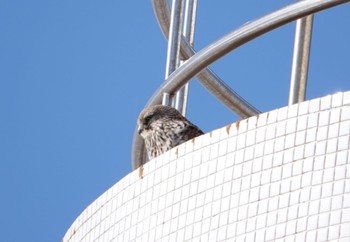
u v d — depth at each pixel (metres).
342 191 9.18
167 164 10.54
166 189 10.45
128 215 10.76
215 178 10.02
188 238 10.02
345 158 9.27
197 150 10.30
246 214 9.64
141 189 10.73
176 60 13.70
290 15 11.12
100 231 11.08
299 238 9.23
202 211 10.00
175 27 13.83
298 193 9.40
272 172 9.63
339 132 9.39
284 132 9.69
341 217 9.09
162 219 10.35
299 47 13.31
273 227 9.43
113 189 11.10
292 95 13.13
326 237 9.09
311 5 10.88
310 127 9.55
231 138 10.05
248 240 9.53
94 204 11.34
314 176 9.37
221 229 9.77
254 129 9.91
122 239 10.71
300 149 9.53
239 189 9.80
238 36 11.69
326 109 9.53
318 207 9.23
